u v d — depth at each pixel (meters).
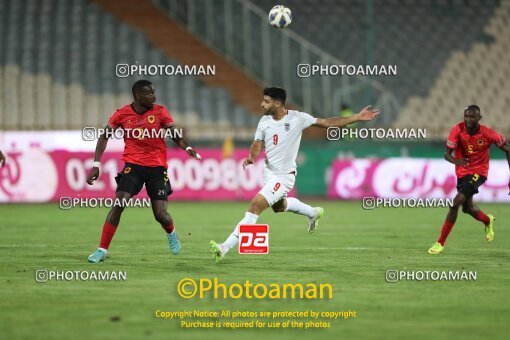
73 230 56.72
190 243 48.22
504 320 26.36
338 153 91.44
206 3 111.38
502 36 119.62
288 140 37.31
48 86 100.62
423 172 89.69
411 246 47.31
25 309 27.83
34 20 107.44
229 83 106.69
